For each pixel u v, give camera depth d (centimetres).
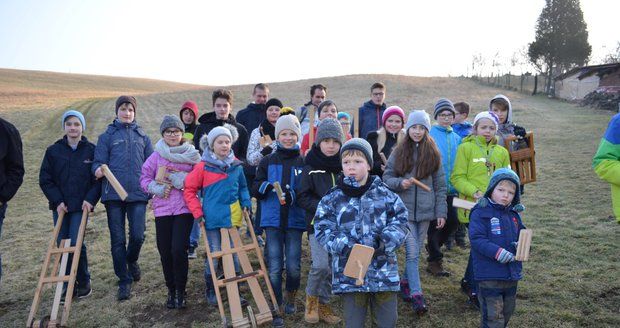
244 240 687
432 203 457
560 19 5797
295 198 434
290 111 640
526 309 429
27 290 551
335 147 404
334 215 338
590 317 410
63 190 493
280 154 461
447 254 605
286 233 446
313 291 423
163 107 3762
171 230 470
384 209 331
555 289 468
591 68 3978
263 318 427
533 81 6562
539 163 1276
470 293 452
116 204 504
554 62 5984
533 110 2889
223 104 607
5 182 461
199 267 595
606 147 367
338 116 627
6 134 459
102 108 3472
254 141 592
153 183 460
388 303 330
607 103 2902
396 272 326
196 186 459
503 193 354
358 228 328
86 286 522
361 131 701
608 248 574
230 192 470
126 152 511
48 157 493
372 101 702
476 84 5297
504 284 352
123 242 509
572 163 1243
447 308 448
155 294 515
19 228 846
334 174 410
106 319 463
